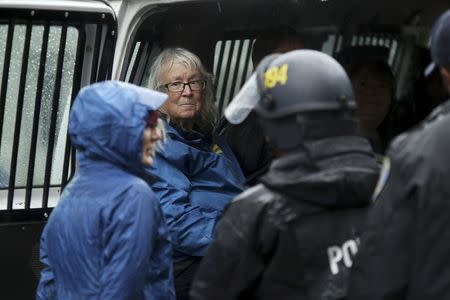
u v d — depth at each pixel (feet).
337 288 23.09
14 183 36.04
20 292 36.37
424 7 43.47
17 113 35.68
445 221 20.79
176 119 35.86
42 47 35.27
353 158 23.48
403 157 21.52
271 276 23.39
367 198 23.30
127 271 27.58
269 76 24.06
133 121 27.96
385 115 38.01
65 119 36.45
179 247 34.37
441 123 21.34
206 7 37.96
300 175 23.38
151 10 35.53
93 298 28.19
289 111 23.54
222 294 23.90
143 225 27.78
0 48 34.86
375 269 21.65
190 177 35.58
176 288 34.50
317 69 23.73
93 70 35.83
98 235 28.07
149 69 37.17
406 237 21.34
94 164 28.60
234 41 40.73
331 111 23.57
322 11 41.63
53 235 29.14
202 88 36.24
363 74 37.68
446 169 20.93
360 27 43.21
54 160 36.86
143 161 28.76
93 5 34.91
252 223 23.41
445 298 20.75
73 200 28.66
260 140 37.32
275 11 40.45
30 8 34.24
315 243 23.18
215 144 36.96
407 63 43.83
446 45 22.61
